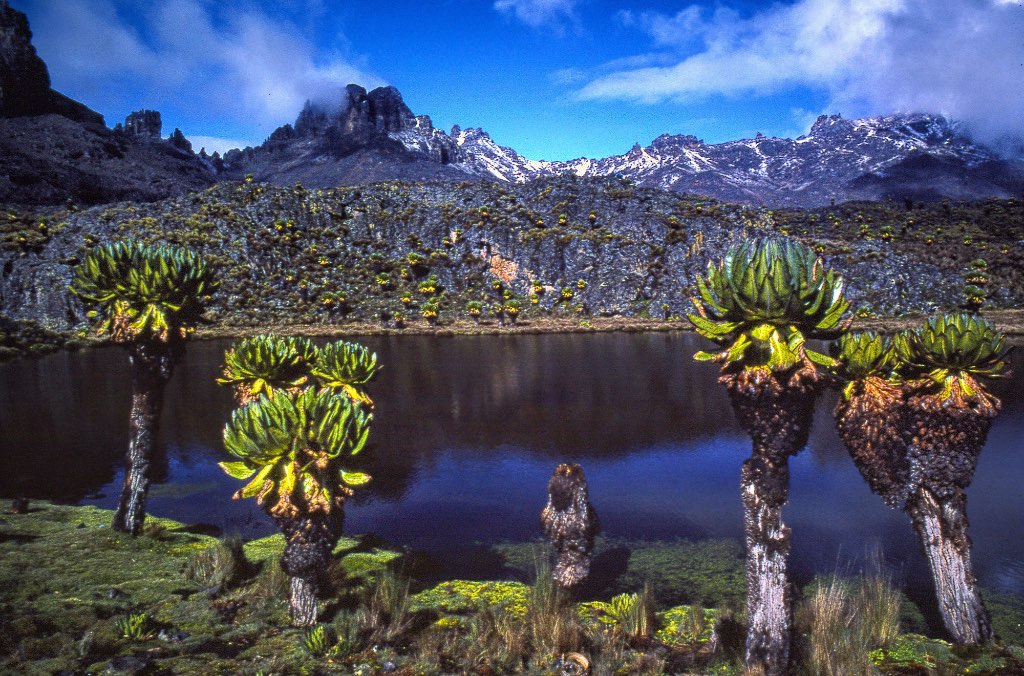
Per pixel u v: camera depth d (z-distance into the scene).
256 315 89.19
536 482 15.01
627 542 10.59
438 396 28.81
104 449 18.72
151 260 7.80
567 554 7.43
